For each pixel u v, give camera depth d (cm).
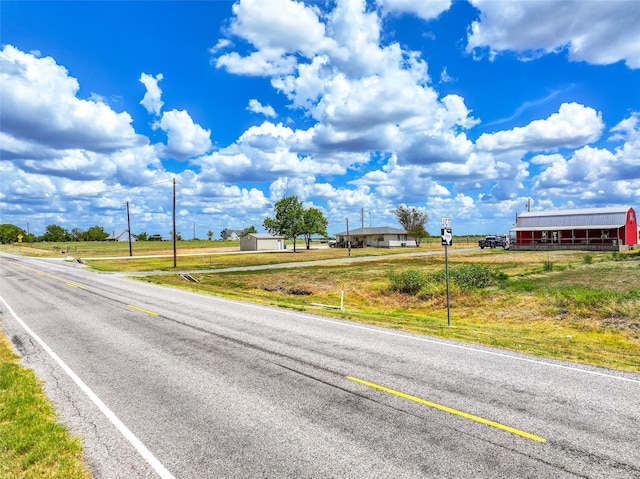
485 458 479
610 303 1478
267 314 1478
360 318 1402
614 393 673
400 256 5253
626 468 455
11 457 493
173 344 1027
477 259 4194
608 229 5497
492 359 875
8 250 9356
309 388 709
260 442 524
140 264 4697
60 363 876
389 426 562
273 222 7562
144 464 477
